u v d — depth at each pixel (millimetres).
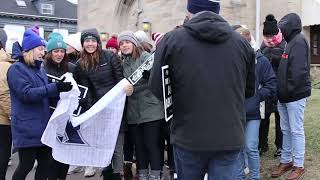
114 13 17438
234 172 2947
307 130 7086
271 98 4910
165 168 6422
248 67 3035
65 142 4637
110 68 5180
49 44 4910
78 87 4898
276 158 6043
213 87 2805
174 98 2949
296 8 13602
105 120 4746
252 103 4707
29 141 4219
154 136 5266
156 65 2939
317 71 14570
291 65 4895
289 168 5312
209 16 2844
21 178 4293
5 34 6320
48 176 4602
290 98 4953
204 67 2811
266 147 6336
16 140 4230
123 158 5727
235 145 2822
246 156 5117
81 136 4684
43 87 4137
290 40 5016
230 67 2844
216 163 2930
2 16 43938
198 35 2814
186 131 2857
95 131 4719
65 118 4395
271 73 4824
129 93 4867
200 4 2965
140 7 15562
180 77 2857
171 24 13547
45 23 45969
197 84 2807
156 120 5230
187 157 2922
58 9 47344
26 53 4250
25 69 4219
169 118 2949
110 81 5180
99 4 18688
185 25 2916
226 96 2818
